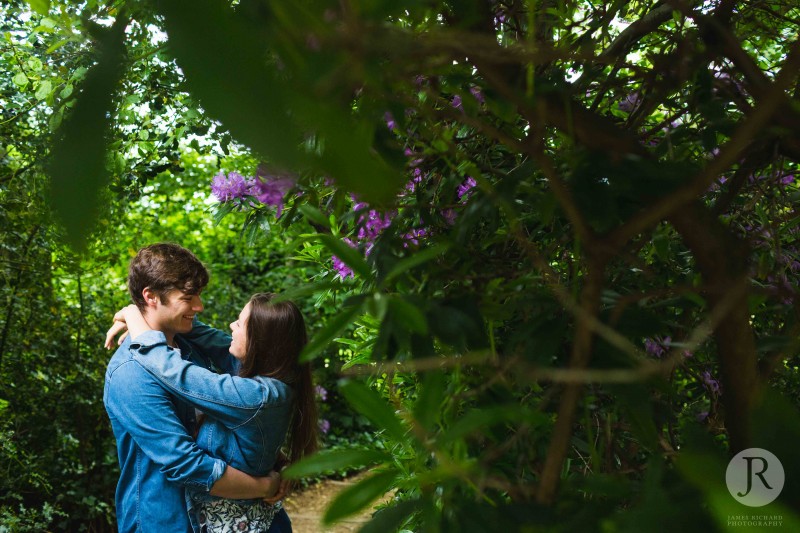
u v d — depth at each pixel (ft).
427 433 1.62
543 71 2.63
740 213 3.41
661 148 2.78
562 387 2.06
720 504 1.04
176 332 6.55
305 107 0.69
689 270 3.42
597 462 2.24
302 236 2.65
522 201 2.51
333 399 20.63
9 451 11.21
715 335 1.85
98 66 0.81
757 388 1.81
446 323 1.97
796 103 2.07
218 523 5.92
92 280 14.05
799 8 3.74
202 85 0.69
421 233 3.31
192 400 5.71
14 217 10.22
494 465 2.39
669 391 2.03
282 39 0.90
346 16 0.93
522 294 2.29
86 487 12.91
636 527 1.25
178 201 21.97
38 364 12.44
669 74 2.27
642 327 2.02
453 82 2.28
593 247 1.62
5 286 11.51
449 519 1.70
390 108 1.93
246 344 6.16
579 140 1.91
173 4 0.70
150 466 5.88
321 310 20.45
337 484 17.42
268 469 6.08
